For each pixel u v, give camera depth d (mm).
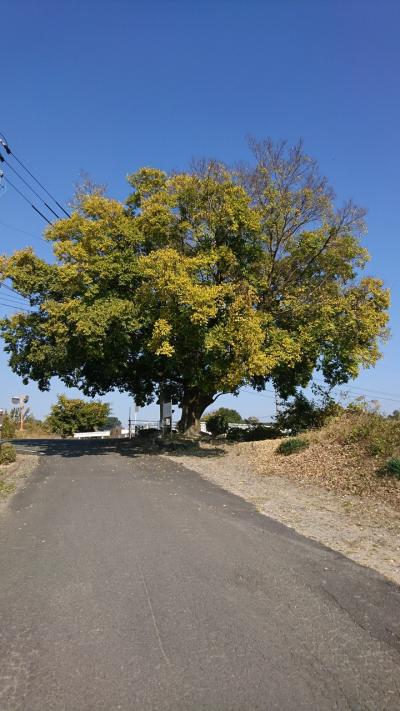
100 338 17984
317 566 6625
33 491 11859
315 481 12211
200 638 4688
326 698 3795
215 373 18078
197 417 27562
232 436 24812
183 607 5359
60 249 18922
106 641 4648
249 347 16797
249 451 17656
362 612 5254
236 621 5035
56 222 20141
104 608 5348
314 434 16391
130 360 23594
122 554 7082
